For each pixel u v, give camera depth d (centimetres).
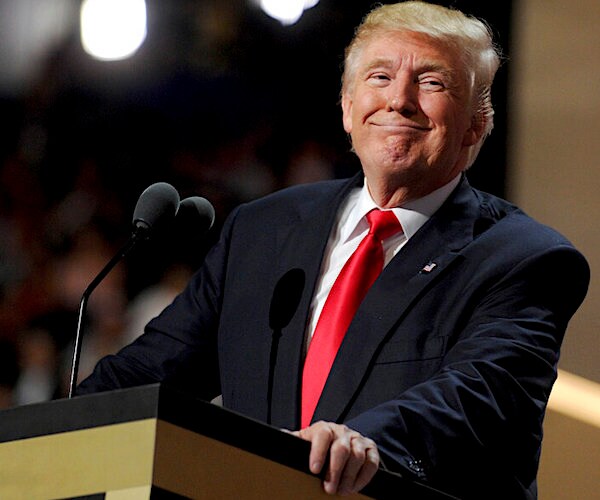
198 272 439
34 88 917
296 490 284
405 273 395
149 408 264
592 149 646
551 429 547
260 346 397
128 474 263
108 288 845
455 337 381
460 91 418
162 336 423
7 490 282
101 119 898
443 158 414
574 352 593
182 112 891
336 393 374
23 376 831
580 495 534
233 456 273
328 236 416
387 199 418
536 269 393
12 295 848
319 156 873
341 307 394
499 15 668
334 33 866
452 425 342
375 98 415
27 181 884
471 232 410
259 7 886
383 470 301
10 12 938
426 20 424
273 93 880
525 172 654
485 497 352
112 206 882
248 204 447
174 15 894
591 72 654
